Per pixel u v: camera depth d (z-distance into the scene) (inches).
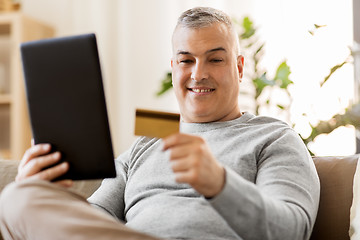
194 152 30.3
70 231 30.1
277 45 110.1
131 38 125.8
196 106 53.7
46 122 38.4
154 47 124.0
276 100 108.2
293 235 36.7
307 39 107.0
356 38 107.9
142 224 45.4
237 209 32.3
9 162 60.6
